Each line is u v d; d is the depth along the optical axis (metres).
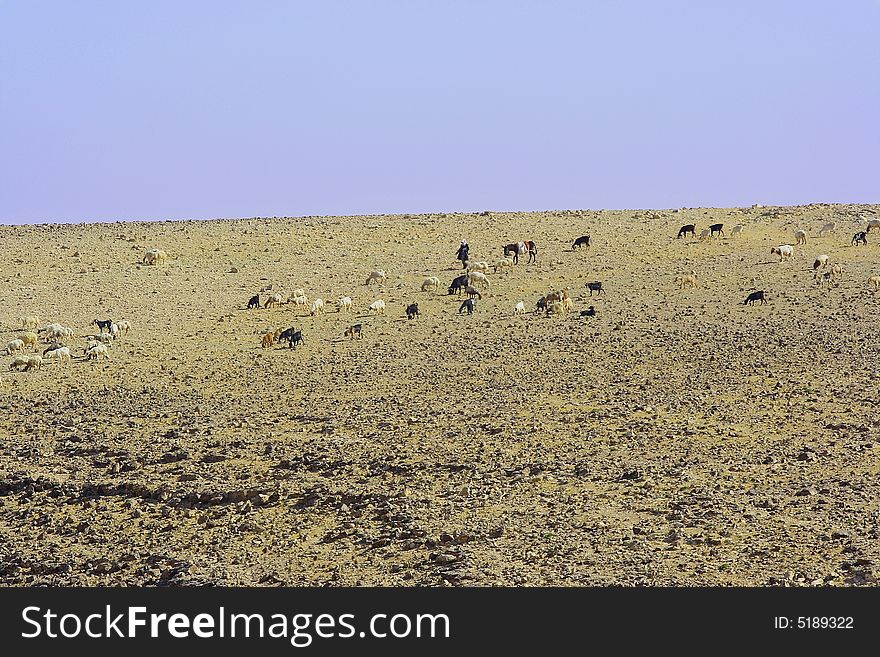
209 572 73.88
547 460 92.94
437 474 91.44
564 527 76.50
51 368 143.88
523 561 70.50
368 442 102.38
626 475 87.31
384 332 158.88
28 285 197.12
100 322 163.00
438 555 72.06
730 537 72.06
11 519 89.81
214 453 101.44
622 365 132.12
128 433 110.94
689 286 180.12
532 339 149.25
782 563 67.00
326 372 136.50
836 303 162.25
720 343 140.62
